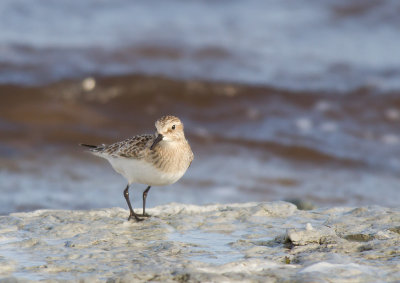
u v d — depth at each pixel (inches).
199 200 561.3
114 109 858.1
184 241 265.7
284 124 831.1
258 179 640.4
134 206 531.5
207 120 837.2
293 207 323.6
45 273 220.7
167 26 1172.5
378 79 985.5
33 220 297.7
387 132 825.5
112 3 1259.8
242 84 919.0
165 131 304.8
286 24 1214.9
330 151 746.2
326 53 1097.4
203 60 1043.9
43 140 742.5
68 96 871.1
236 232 281.0
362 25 1215.6
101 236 268.2
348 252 244.4
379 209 315.0
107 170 649.0
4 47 995.3
